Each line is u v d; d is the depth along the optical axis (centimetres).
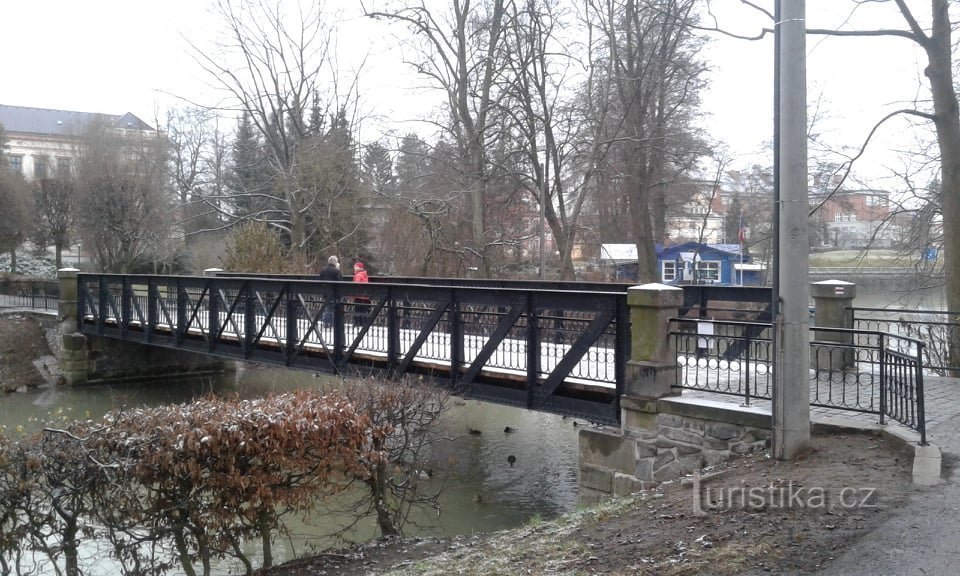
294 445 730
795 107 688
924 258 1795
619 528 607
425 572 593
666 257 4172
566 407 994
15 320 2622
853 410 783
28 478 655
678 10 2078
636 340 898
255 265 2908
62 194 4631
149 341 2030
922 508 534
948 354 1412
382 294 1267
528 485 1216
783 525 537
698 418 827
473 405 1905
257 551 905
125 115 5997
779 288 714
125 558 698
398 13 2833
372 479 861
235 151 4469
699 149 3034
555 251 3528
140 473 666
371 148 3294
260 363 1573
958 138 1478
